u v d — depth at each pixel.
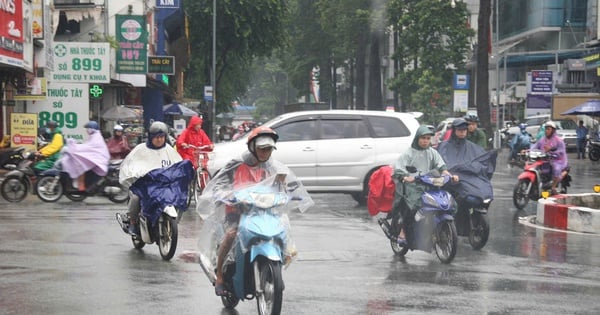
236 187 13.66
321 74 147.38
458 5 93.25
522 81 137.12
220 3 104.50
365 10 105.12
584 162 71.81
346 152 33.69
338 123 34.09
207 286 16.53
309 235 24.42
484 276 18.06
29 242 21.94
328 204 34.41
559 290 16.53
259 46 107.94
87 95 51.47
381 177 21.39
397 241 20.39
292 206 13.95
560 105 97.62
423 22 92.94
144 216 19.94
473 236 21.98
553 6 131.12
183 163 20.02
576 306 15.04
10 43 40.16
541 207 28.39
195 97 138.75
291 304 14.96
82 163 32.03
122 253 20.53
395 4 97.69
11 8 40.28
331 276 17.89
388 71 156.12
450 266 19.39
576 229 26.36
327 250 21.62
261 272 13.25
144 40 60.97
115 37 61.91
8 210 29.89
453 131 21.89
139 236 20.78
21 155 41.44
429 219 19.70
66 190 32.59
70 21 66.44
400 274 18.23
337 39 120.56
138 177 20.22
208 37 107.44
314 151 33.59
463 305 15.04
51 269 18.11
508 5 148.75
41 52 46.78
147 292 15.85
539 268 19.17
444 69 94.25
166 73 72.19
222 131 87.12
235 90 135.62
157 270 18.20
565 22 131.12
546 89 105.06
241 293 13.62
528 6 138.00
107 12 65.06
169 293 15.80
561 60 122.12
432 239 19.80
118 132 37.59
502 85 142.75
